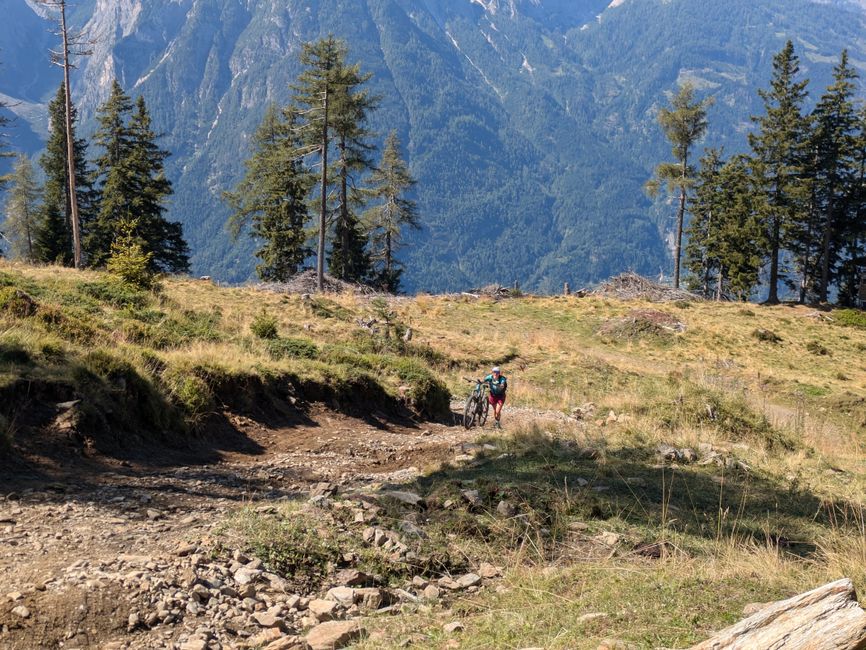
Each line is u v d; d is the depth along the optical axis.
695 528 8.08
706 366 33.69
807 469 12.77
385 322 31.17
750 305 54.38
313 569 6.20
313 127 45.00
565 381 26.62
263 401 13.51
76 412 9.20
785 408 26.36
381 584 6.21
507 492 8.77
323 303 33.72
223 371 12.94
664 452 11.98
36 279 22.20
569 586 5.86
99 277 25.52
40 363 9.83
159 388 11.17
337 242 58.25
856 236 61.16
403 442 13.42
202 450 10.87
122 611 4.88
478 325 37.94
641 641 4.27
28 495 7.14
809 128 59.59
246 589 5.49
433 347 28.64
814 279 65.44
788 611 3.24
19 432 8.56
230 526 6.71
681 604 5.07
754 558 6.61
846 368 36.84
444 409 18.09
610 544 7.37
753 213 60.50
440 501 8.45
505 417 18.67
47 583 5.04
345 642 4.82
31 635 4.49
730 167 67.19
